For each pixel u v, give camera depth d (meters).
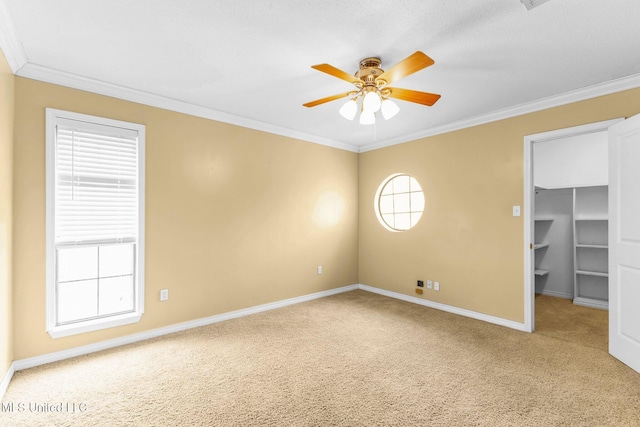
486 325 3.34
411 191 4.96
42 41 2.09
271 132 3.93
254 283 3.77
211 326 3.31
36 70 2.41
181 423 1.78
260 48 2.18
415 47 2.14
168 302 3.11
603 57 2.27
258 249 3.80
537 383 2.19
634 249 2.36
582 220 4.42
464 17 1.83
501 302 3.36
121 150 2.86
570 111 2.91
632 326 2.38
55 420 1.80
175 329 3.16
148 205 2.98
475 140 3.59
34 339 2.42
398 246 4.41
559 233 4.64
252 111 3.46
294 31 1.97
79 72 2.54
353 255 4.92
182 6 1.73
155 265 3.03
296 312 3.78
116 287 2.89
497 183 3.40
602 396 2.03
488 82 2.68
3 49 2.01
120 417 1.83
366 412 1.88
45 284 2.46
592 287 4.33
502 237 3.36
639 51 2.18
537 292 4.86
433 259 3.99
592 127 2.78
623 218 2.48
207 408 1.91
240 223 3.64
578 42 2.08
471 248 3.62
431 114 3.49
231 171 3.57
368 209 4.84
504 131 3.35
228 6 1.73
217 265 3.46
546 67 2.42
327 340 2.95
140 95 2.92
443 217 3.89
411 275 4.23
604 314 3.75
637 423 1.77
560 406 1.93
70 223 2.61
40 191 2.44
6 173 2.14
